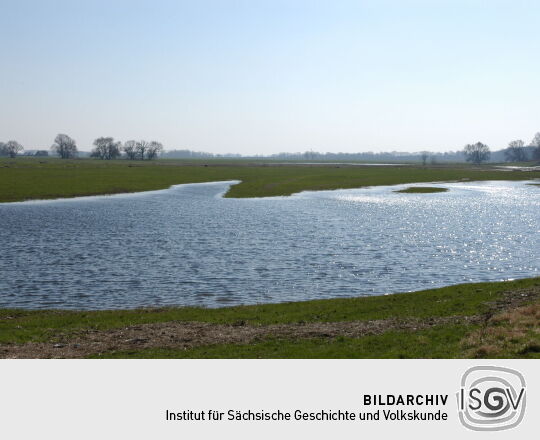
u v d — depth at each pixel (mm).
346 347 20156
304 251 46031
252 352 20031
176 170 179750
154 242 49875
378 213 73812
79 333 23234
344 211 76062
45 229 57250
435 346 19484
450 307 26141
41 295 31969
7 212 72188
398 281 36125
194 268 39281
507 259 43469
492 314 23703
